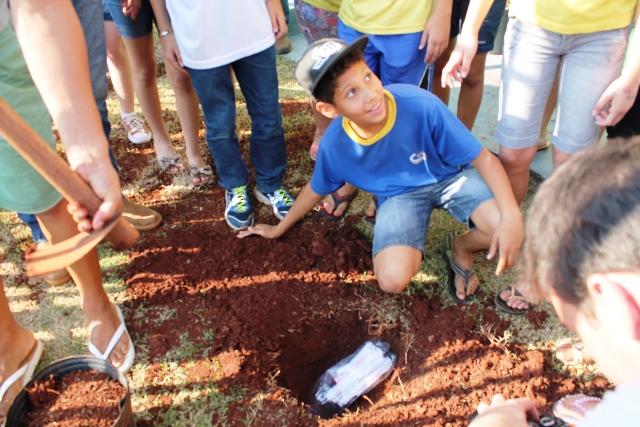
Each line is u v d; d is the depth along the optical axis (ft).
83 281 6.93
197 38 7.47
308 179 10.39
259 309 7.95
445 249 8.38
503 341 7.24
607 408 2.66
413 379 7.04
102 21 8.30
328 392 7.02
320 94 6.54
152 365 7.22
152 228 9.40
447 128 6.96
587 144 7.33
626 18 6.64
